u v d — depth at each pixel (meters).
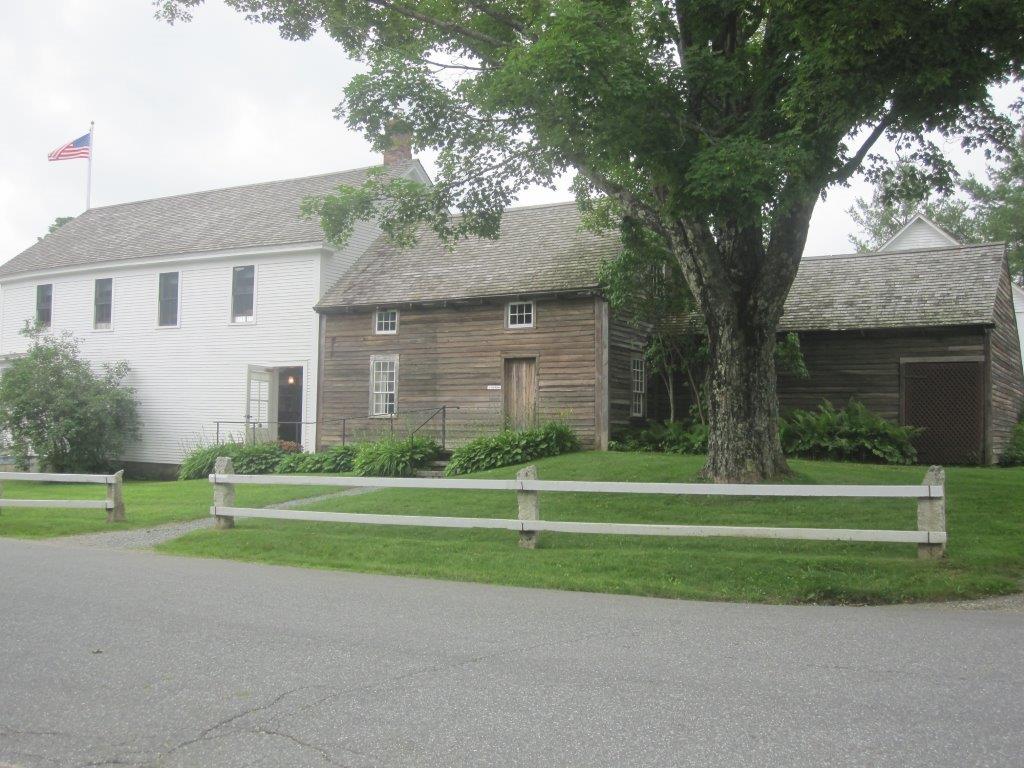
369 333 24.66
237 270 27.08
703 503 13.06
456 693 5.20
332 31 15.07
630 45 11.77
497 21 15.09
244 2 14.53
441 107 13.74
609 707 4.91
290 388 26.41
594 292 21.34
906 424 21.83
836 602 8.60
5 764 4.22
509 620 7.40
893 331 21.84
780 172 10.70
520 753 4.24
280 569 10.49
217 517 13.23
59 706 5.04
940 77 10.49
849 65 10.52
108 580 9.37
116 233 31.09
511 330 22.58
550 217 26.06
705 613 7.83
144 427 28.27
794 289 24.56
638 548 10.84
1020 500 13.12
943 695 5.12
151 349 28.33
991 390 21.17
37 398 26.02
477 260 24.72
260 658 6.04
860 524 11.52
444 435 23.09
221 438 26.94
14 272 31.05
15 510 16.33
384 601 8.30
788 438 20.75
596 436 21.27
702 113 13.27
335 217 15.30
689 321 22.56
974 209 48.19
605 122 11.60
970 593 8.69
